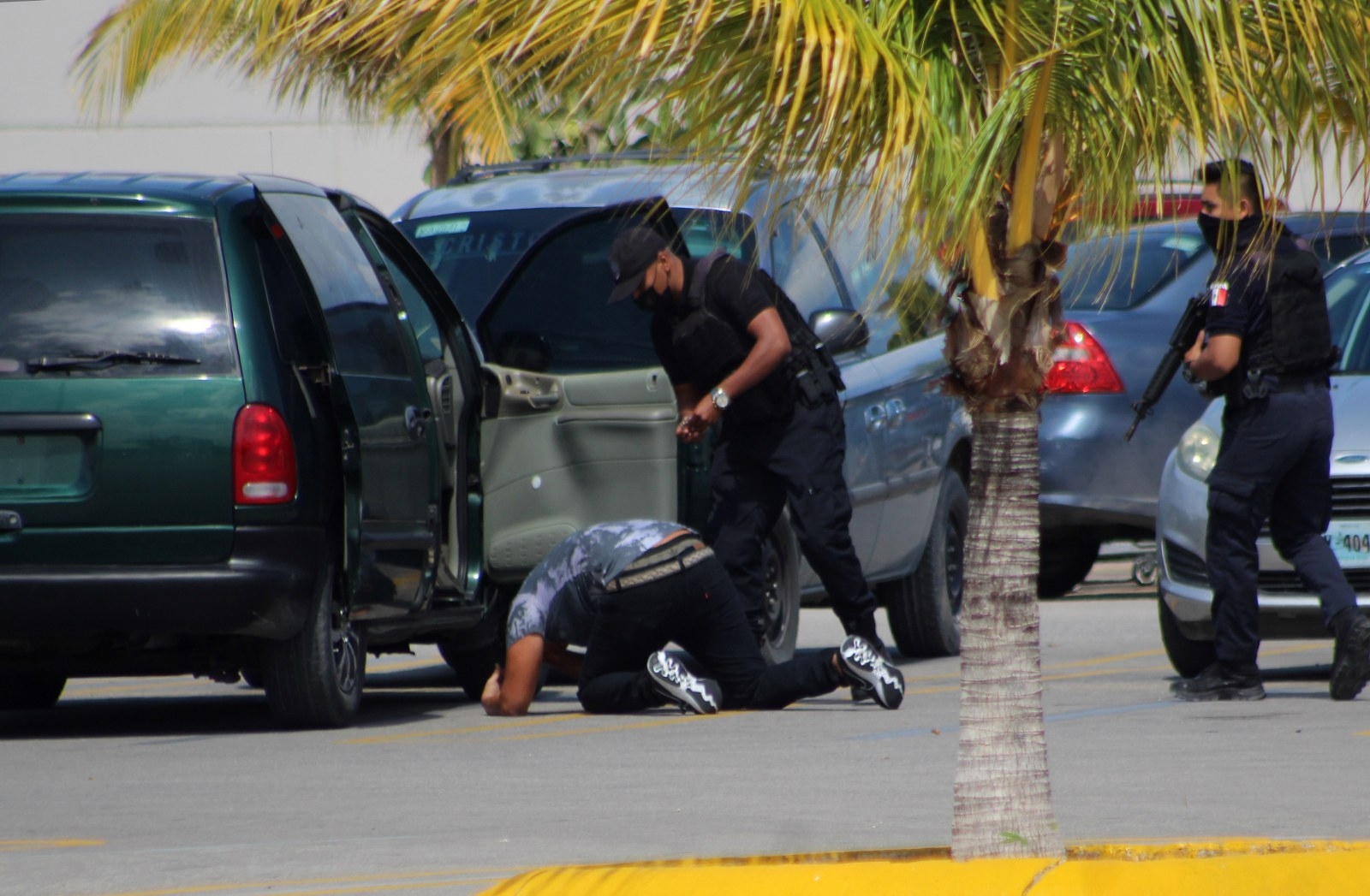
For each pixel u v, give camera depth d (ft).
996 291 47.03
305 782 77.46
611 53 39.65
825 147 41.88
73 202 89.15
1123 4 42.52
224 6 43.80
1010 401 48.39
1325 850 51.88
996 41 43.29
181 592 85.97
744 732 90.38
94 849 63.26
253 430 86.94
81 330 87.81
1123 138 43.62
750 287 98.02
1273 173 44.06
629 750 85.30
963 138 43.27
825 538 99.55
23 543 86.22
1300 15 42.11
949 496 129.29
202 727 97.60
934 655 129.18
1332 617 97.35
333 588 91.76
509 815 69.00
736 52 40.93
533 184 123.95
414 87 40.98
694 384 100.42
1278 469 96.78
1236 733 87.45
